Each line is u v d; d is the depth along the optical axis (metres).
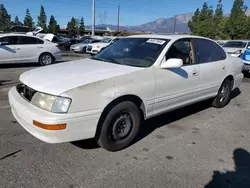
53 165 2.83
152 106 3.47
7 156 2.96
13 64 10.99
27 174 2.64
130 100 3.22
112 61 3.75
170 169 2.86
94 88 2.80
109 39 19.75
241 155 3.24
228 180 2.70
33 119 2.67
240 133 3.96
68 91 2.65
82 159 2.99
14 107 3.08
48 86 2.76
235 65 5.25
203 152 3.29
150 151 3.26
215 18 60.38
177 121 4.40
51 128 2.58
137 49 3.83
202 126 4.21
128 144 3.34
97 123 2.87
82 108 2.72
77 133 2.74
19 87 3.35
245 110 5.20
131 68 3.32
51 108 2.63
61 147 3.24
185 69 3.89
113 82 2.97
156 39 3.93
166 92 3.62
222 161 3.08
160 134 3.82
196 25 54.22
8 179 2.54
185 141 3.60
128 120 3.25
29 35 10.42
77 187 2.48
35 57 10.52
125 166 2.88
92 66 3.44
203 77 4.30
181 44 3.98
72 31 74.12
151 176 2.71
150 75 3.35
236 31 43.72
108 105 2.97
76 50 19.81
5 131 3.62
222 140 3.68
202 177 2.73
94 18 27.27
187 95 4.03
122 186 2.53
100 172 2.74
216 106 5.23
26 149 3.14
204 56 4.42
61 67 3.46
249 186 2.62
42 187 2.45
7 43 9.74
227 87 5.21
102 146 3.12
